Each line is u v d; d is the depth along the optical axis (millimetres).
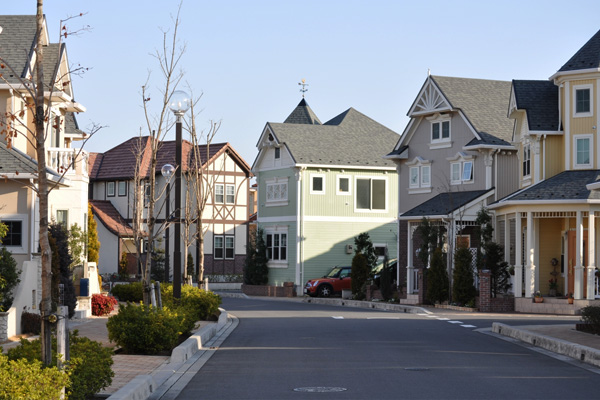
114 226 62531
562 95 36031
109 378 11805
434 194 45094
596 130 35031
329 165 54000
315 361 17016
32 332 21453
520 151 38844
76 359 10727
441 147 44781
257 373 15219
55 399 9672
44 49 31266
